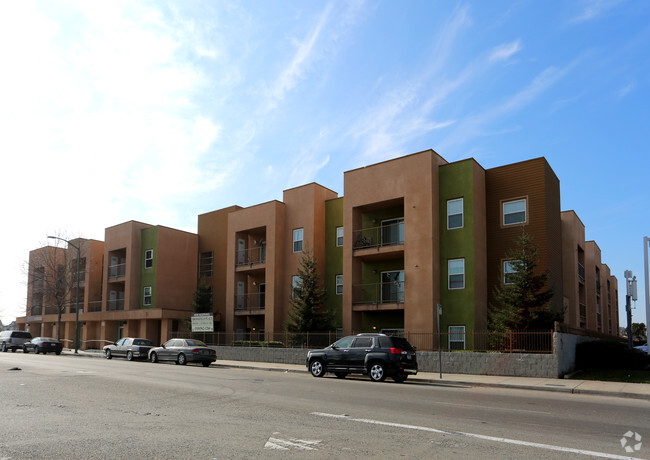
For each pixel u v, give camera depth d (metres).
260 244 37.19
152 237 41.28
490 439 7.87
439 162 27.58
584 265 37.03
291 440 7.62
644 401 13.82
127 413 9.87
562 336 20.41
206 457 6.57
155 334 40.38
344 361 19.28
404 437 7.94
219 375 18.95
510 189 26.66
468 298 25.22
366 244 29.50
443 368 21.88
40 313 53.50
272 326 32.69
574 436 8.22
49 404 10.92
